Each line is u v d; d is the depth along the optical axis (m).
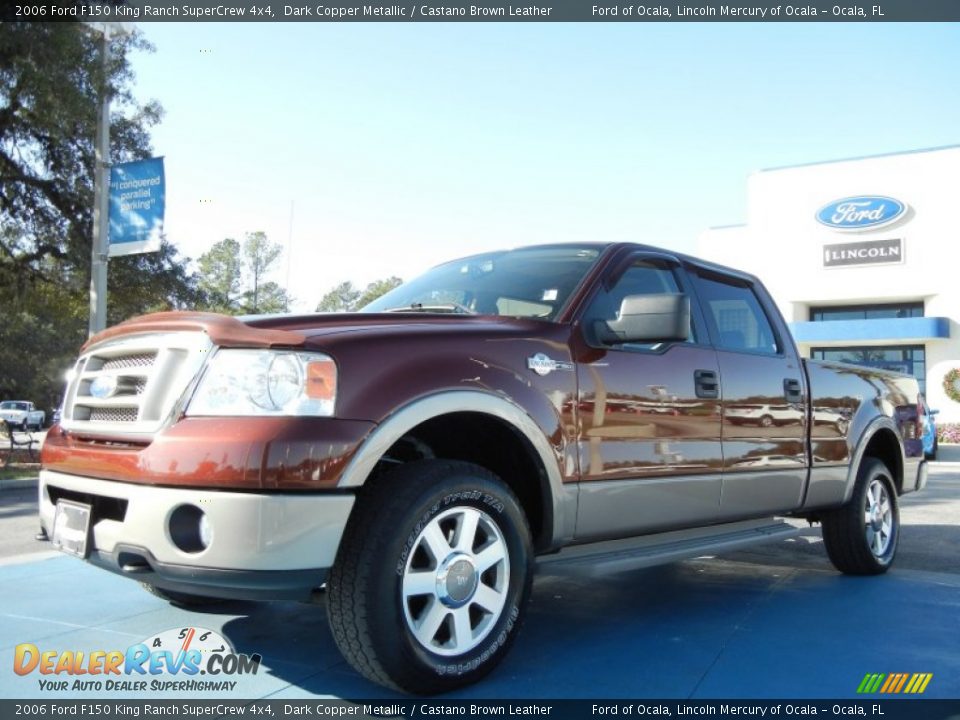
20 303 18.84
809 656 3.56
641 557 3.68
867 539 5.41
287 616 4.12
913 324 28.97
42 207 17.83
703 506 4.19
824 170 31.92
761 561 6.04
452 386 3.07
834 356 31.92
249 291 71.00
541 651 3.58
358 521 2.85
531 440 3.33
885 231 30.78
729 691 3.12
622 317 3.63
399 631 2.81
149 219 12.85
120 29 14.93
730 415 4.36
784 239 32.56
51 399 48.88
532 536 3.58
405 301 4.43
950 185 29.83
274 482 2.63
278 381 2.77
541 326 3.58
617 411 3.71
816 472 5.02
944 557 6.43
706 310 4.58
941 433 27.27
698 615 4.29
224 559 2.62
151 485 2.78
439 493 2.95
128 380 3.15
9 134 16.27
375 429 2.82
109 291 18.91
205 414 2.79
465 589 3.04
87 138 17.09
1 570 5.14
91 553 3.01
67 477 3.19
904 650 3.67
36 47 13.62
